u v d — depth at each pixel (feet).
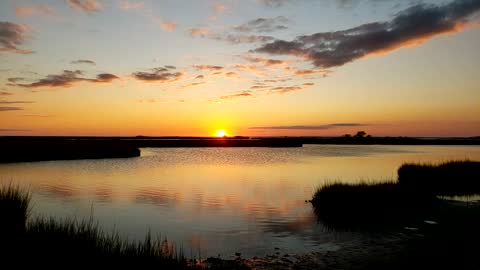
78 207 64.54
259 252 39.83
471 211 62.03
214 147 475.72
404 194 70.38
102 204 67.62
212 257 36.73
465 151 334.03
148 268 29.12
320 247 41.75
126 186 92.27
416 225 52.29
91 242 32.81
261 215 58.85
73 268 27.91
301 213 60.59
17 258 28.55
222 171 135.64
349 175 120.67
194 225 52.06
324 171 135.03
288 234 47.44
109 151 232.53
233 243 43.42
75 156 198.70
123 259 30.19
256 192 83.76
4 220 37.47
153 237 45.50
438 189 87.04
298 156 250.16
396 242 43.34
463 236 45.91
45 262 28.40
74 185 92.89
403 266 34.42
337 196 67.67
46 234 33.30
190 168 147.54
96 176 114.32
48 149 212.84
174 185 95.14
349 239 45.03
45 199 72.18
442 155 248.32
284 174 124.77
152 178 110.63
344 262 35.78
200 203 69.36
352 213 59.93
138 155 239.09
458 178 94.27
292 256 38.27
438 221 54.75
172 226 51.47
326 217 57.41
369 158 218.59
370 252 39.22
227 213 60.29
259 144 591.78
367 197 67.62
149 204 68.03
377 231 48.93
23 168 138.31
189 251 40.04
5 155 179.52
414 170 103.65
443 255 37.76
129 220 54.90
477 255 37.65
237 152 317.83
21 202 44.24
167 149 379.96
